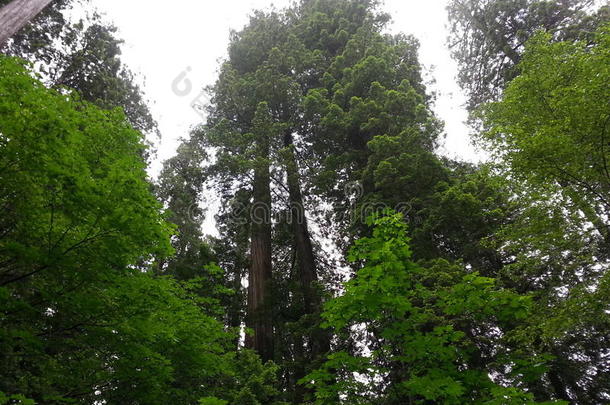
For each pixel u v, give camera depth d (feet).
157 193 66.08
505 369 28.22
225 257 57.57
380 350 18.13
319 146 63.52
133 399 19.30
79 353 19.20
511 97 30.42
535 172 26.37
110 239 15.51
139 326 17.71
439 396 15.76
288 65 69.67
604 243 32.04
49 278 16.60
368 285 16.88
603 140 23.90
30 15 32.73
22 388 19.40
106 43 52.80
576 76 26.27
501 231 31.94
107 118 18.94
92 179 14.83
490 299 17.10
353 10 80.74
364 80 59.11
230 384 33.40
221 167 59.47
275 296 52.60
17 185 14.33
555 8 51.90
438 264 33.50
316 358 40.98
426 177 44.34
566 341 36.65
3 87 14.43
